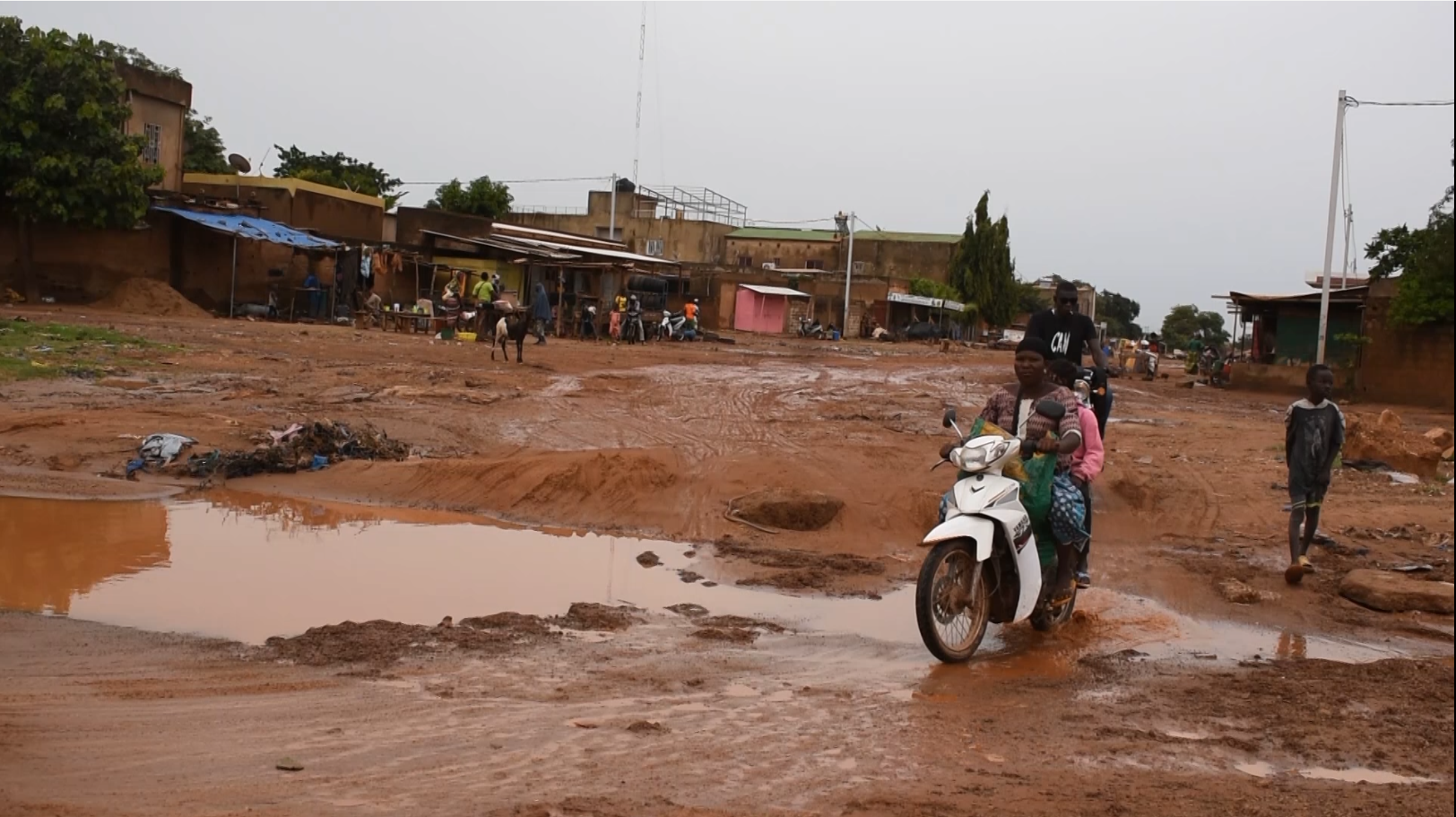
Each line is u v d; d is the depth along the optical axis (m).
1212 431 17.86
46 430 12.27
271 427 13.16
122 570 8.10
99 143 29.59
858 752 5.02
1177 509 11.65
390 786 4.36
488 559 9.12
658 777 4.59
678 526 10.52
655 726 5.27
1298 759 5.21
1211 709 6.02
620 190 73.50
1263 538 10.80
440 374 19.22
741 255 74.44
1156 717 5.88
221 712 5.25
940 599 6.82
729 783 4.55
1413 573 9.66
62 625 6.68
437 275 40.12
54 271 30.36
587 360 25.09
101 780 4.24
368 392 16.38
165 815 3.90
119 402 14.21
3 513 9.62
